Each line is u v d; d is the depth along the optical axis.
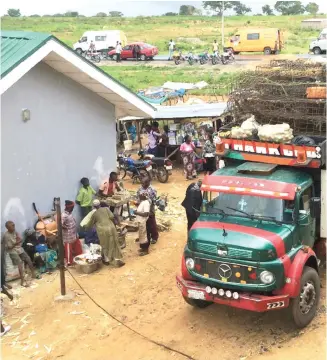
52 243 12.30
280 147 10.16
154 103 23.91
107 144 14.61
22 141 12.15
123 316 10.27
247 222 9.26
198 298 9.20
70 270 12.20
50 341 9.59
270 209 9.26
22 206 12.26
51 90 12.79
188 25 76.12
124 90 13.71
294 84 11.93
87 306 10.67
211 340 9.25
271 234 8.82
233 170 10.33
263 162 10.45
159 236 14.03
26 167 12.30
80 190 13.69
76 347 9.36
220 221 9.38
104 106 14.38
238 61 46.59
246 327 9.57
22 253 11.52
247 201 9.45
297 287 8.74
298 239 9.28
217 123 22.09
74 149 13.64
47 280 11.74
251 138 10.67
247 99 11.91
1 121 11.56
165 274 11.87
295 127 11.31
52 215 12.77
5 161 11.73
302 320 9.15
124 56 50.72
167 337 9.46
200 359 8.71
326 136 10.58
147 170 18.78
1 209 11.67
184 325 9.80
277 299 8.63
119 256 12.38
